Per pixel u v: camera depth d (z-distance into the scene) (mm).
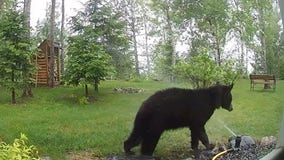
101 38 25438
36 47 19328
